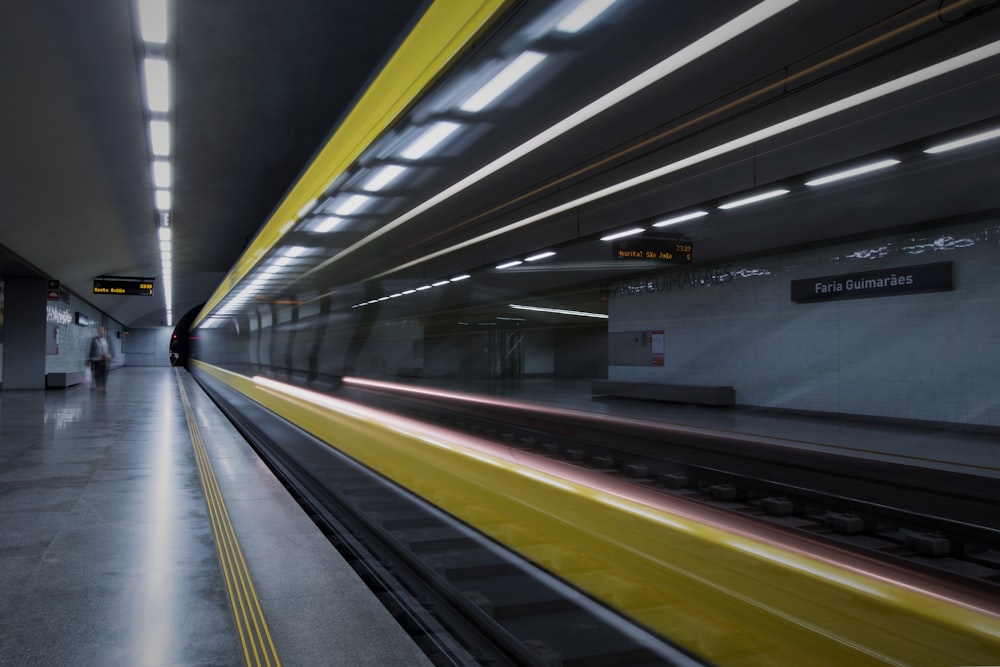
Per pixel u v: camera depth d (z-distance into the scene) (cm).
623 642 316
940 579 425
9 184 1020
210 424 1009
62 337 2200
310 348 2267
